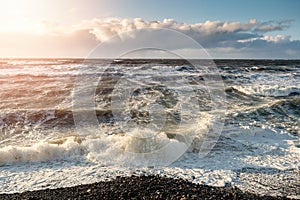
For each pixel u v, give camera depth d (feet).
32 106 36.19
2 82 55.42
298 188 17.25
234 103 40.98
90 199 14.69
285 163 21.20
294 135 27.99
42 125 29.27
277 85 57.82
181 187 16.29
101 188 16.03
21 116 31.55
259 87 52.47
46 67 94.73
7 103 37.60
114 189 15.80
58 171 19.12
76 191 15.80
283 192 16.65
